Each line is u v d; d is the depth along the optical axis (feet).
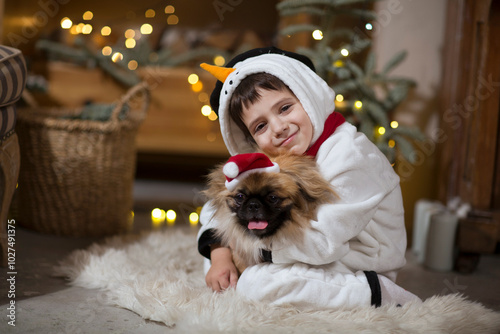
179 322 3.72
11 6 9.27
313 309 3.94
